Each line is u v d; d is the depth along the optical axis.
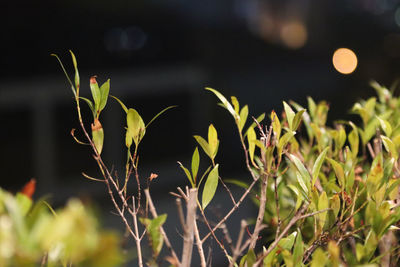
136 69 7.07
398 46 11.87
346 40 13.01
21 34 6.73
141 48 7.49
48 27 7.01
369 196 1.34
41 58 6.68
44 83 6.44
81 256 0.74
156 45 7.63
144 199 6.35
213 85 8.41
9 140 6.34
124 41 7.45
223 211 5.97
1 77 6.33
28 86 6.38
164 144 7.25
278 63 10.55
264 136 1.39
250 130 1.45
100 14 7.55
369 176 1.32
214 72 8.58
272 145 1.32
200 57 8.33
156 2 8.48
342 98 9.63
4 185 6.31
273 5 17.14
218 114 8.20
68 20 7.21
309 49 11.95
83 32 7.17
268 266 1.31
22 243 0.74
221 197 6.43
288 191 1.76
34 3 7.03
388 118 1.90
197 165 1.44
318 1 15.17
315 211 1.40
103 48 7.17
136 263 4.03
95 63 6.98
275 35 17.00
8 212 0.80
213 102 8.05
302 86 10.19
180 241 5.27
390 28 13.20
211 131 1.44
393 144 1.44
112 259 0.75
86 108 6.75
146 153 7.08
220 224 1.40
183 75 7.45
